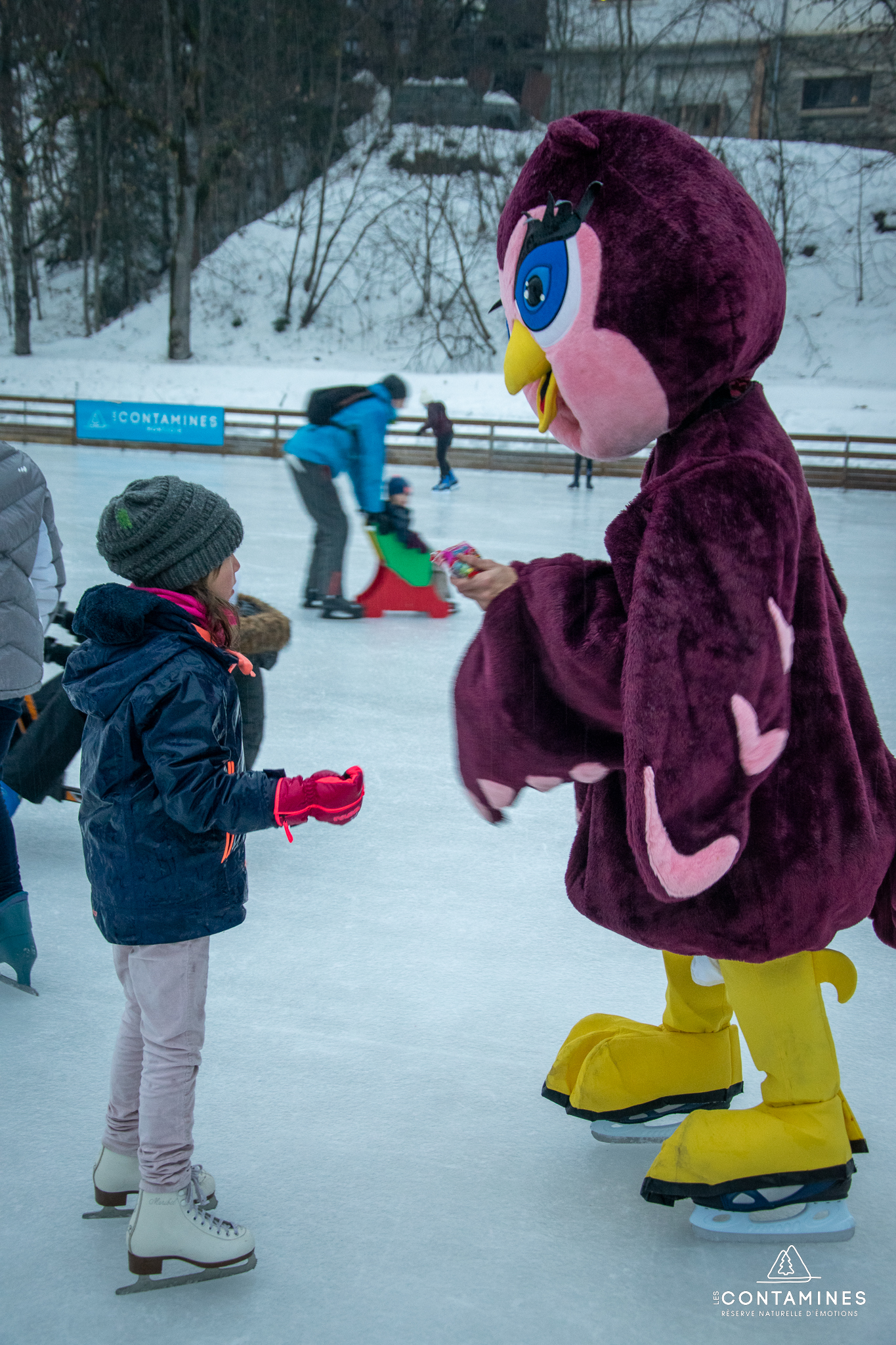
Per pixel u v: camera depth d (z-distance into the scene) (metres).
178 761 1.65
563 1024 2.67
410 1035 2.60
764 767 1.69
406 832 3.91
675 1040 2.22
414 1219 1.98
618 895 1.93
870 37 35.06
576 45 36.41
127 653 1.71
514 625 1.75
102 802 1.75
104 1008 2.71
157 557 1.74
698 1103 2.23
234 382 31.88
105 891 1.76
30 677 2.74
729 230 1.69
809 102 39.28
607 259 1.71
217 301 38.66
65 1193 2.05
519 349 1.89
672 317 1.68
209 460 18.30
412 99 41.06
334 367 35.47
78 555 8.66
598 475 18.19
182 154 32.94
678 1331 1.73
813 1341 1.72
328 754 4.67
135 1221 1.80
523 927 3.20
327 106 40.53
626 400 1.75
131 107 31.69
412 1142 2.21
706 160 1.74
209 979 2.85
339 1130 2.24
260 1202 2.02
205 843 1.76
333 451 7.04
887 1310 1.79
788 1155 1.92
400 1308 1.77
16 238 35.00
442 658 6.33
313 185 41.31
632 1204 2.04
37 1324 1.73
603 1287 1.83
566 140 1.74
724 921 1.83
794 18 35.19
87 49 33.66
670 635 1.62
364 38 40.03
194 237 38.44
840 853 1.82
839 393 27.72
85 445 20.17
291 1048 2.53
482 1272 1.86
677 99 35.44
